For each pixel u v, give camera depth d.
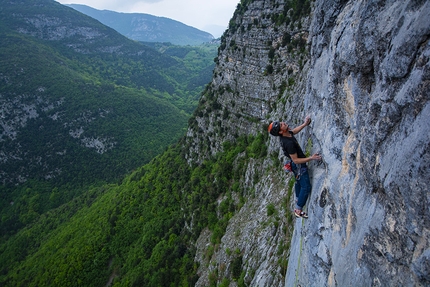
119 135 133.62
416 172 5.02
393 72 5.83
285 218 20.08
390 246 5.73
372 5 6.77
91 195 82.31
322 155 9.18
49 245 61.03
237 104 44.09
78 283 47.78
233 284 23.62
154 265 41.22
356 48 7.23
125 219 53.00
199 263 34.88
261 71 40.88
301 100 26.16
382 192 6.16
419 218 5.02
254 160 35.16
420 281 5.02
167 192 51.59
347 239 7.41
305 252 10.13
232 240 28.53
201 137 50.62
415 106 5.22
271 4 40.22
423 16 5.07
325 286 8.48
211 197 40.44
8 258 74.12
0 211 108.38
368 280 6.36
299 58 34.78
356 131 7.43
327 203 8.62
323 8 10.36
